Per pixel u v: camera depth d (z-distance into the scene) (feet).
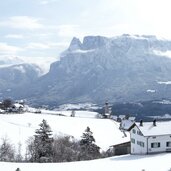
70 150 374.22
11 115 655.35
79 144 414.41
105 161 306.96
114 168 268.41
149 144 352.28
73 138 487.20
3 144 361.10
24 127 525.75
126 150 394.11
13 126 517.55
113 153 401.08
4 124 522.06
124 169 263.08
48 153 356.38
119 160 311.88
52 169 267.18
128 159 316.40
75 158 358.43
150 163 285.64
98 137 571.69
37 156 350.64
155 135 351.46
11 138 434.71
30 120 625.00
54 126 615.16
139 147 365.40
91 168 270.87
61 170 264.11
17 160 333.21
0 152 346.13
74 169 267.59
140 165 277.44
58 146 375.25
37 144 359.87
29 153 361.51
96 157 375.86
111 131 636.89
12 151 357.82
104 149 471.62
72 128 623.36
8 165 278.05
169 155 329.93
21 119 621.72
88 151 393.70
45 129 383.65
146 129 359.05
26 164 286.25
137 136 368.89
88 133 413.18
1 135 444.96
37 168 270.26
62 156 360.28
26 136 455.22
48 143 366.43
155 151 353.72
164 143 356.38
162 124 368.89
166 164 278.46
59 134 508.94
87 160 334.03
